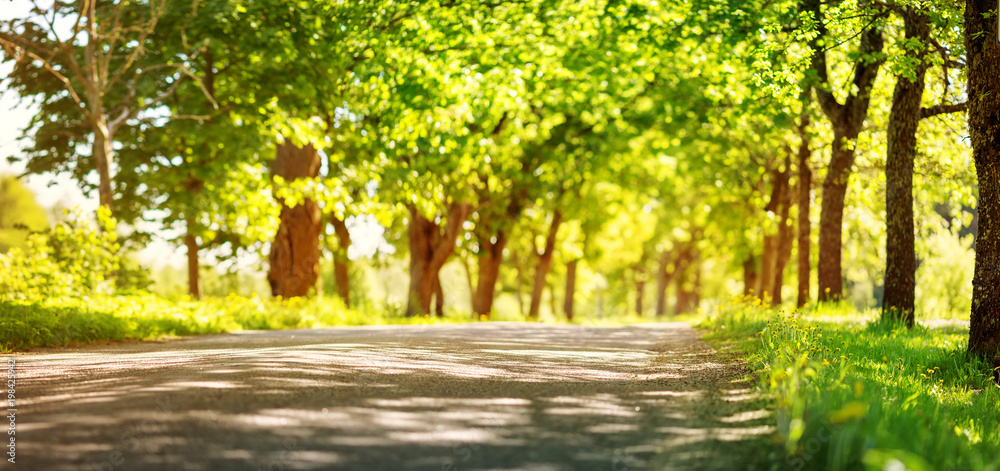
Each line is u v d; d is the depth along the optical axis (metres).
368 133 23.55
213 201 24.28
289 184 23.88
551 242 40.00
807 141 23.16
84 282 16.00
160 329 14.97
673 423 6.05
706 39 19.55
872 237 27.14
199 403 6.01
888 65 14.51
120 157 25.06
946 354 11.39
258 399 6.30
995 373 10.43
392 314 30.67
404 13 18.94
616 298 73.25
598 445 5.31
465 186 30.06
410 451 4.98
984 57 10.82
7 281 14.70
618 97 29.23
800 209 24.03
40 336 12.02
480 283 35.94
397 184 24.61
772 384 7.09
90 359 9.83
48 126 24.06
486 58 20.75
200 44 20.14
